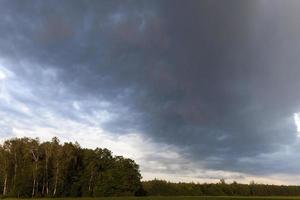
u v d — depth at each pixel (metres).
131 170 157.75
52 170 149.75
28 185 139.62
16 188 138.25
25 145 150.25
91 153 163.88
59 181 147.50
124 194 151.62
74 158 158.50
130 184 154.50
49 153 149.38
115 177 153.62
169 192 192.75
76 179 155.88
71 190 150.62
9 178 147.38
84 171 158.12
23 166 147.00
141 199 125.50
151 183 195.25
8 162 146.38
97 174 157.25
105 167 163.75
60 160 148.88
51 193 146.50
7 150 147.75
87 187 154.25
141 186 162.12
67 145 155.38
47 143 152.75
